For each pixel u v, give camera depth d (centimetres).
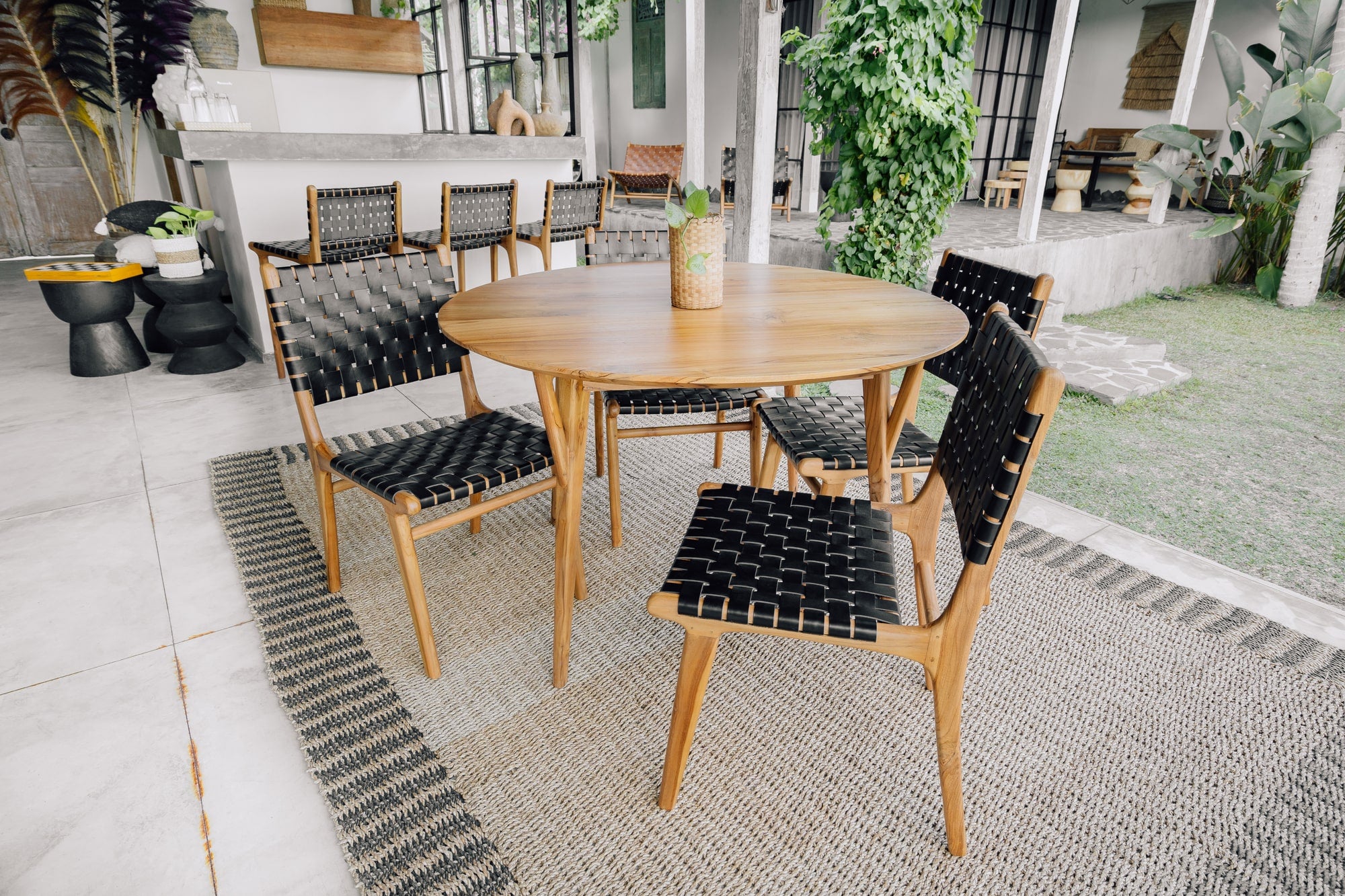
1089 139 930
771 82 418
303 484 257
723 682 168
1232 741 150
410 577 158
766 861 125
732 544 132
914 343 144
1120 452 299
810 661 176
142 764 143
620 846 128
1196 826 131
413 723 154
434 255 194
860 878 123
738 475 271
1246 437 316
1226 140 801
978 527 104
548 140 440
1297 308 566
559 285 202
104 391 347
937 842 129
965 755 147
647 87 985
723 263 173
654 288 198
